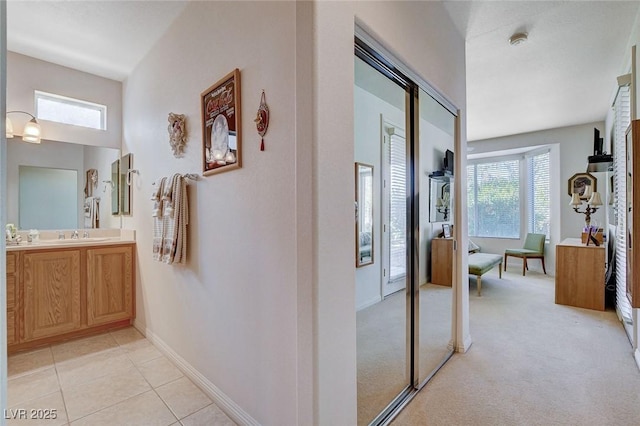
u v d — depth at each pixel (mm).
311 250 1135
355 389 1293
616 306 3381
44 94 2885
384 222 2434
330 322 1180
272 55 1452
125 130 3186
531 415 1697
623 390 1919
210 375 1894
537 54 2824
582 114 4523
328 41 1181
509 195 6121
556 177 5312
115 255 2885
